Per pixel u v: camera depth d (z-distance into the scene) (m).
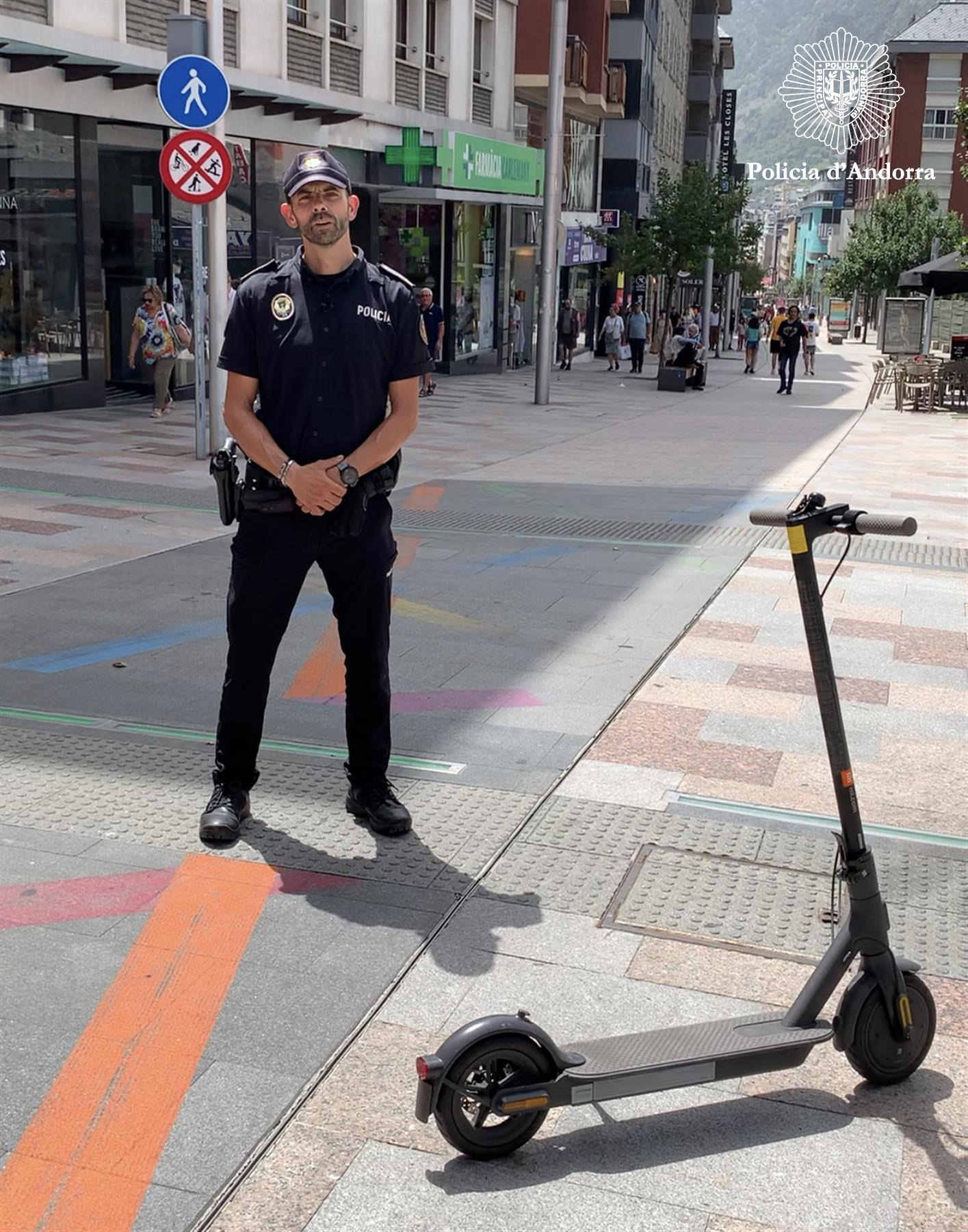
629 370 34.53
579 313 37.12
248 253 20.39
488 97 30.11
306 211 3.88
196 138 11.97
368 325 4.00
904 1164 2.81
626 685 6.02
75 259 16.75
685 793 4.82
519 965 3.57
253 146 20.23
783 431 18.75
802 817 4.62
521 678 6.09
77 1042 3.16
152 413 16.77
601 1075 2.78
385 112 24.19
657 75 55.28
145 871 4.06
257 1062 3.10
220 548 8.84
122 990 3.39
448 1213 2.62
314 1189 2.68
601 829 4.48
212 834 4.25
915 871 4.24
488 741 5.28
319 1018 3.29
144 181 18.20
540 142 34.72
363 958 3.58
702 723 5.55
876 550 9.23
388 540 4.27
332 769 4.98
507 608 7.37
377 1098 2.98
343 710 5.65
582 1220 2.61
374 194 25.48
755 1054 2.91
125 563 8.30
